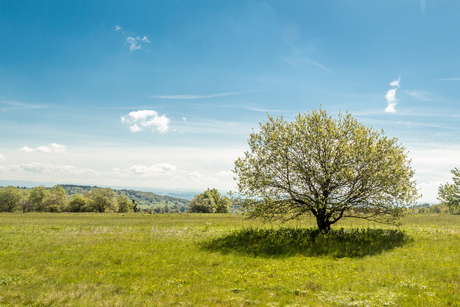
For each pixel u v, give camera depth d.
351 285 13.08
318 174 23.23
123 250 22.06
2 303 11.73
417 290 11.80
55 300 11.95
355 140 24.11
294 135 24.75
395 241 22.19
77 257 19.92
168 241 25.72
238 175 25.78
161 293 12.91
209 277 15.52
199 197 124.69
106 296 12.48
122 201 141.38
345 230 26.12
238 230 28.73
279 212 24.88
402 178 22.78
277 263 18.08
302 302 11.30
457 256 16.98
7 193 128.50
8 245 24.00
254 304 11.34
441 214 51.91
